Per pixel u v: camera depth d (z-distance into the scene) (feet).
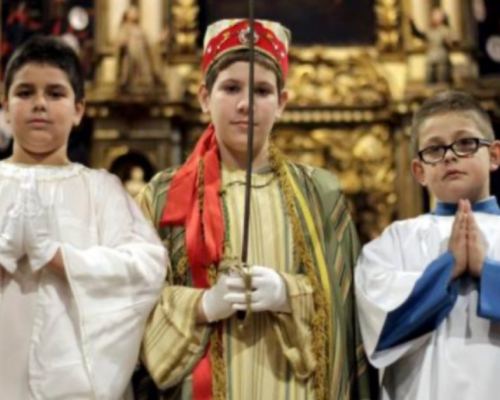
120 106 20.48
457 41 21.29
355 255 7.32
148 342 6.75
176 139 20.90
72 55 7.25
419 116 7.39
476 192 7.20
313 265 6.93
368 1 21.95
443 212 7.30
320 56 21.43
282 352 6.74
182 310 6.71
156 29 21.30
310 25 21.86
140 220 6.94
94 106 20.61
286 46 7.48
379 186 20.88
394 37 21.53
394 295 6.76
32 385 6.32
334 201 7.36
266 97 7.16
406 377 6.81
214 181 7.20
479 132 7.17
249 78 6.79
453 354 6.66
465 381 6.56
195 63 21.27
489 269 6.66
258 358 6.73
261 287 6.51
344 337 6.97
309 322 6.77
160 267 6.68
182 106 20.70
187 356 6.70
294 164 7.54
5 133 19.51
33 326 6.44
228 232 6.99
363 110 21.21
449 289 6.68
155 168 20.54
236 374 6.68
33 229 6.39
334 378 6.81
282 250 6.97
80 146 20.84
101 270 6.44
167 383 6.69
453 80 20.92
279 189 7.23
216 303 6.63
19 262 6.54
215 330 6.74
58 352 6.36
